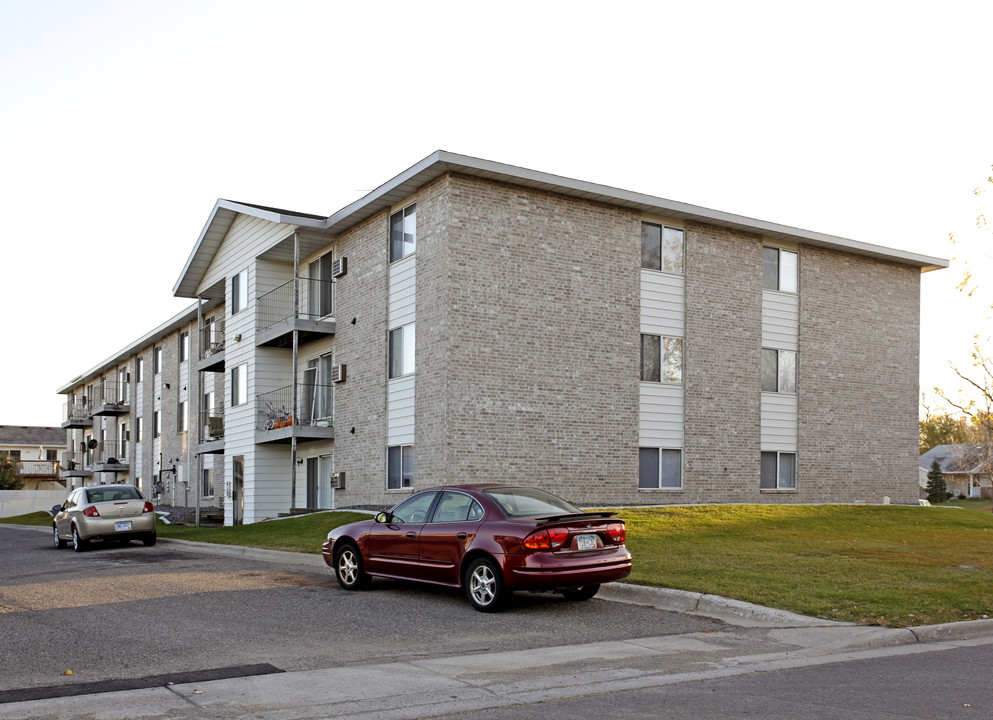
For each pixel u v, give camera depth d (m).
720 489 25.12
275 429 27.02
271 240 27.81
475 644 9.02
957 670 7.94
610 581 10.88
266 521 25.08
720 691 7.12
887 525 22.25
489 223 21.81
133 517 21.83
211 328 37.03
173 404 43.75
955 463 65.81
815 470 27.25
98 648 8.73
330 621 10.24
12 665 7.99
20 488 69.12
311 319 26.58
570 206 23.09
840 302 28.38
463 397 21.09
